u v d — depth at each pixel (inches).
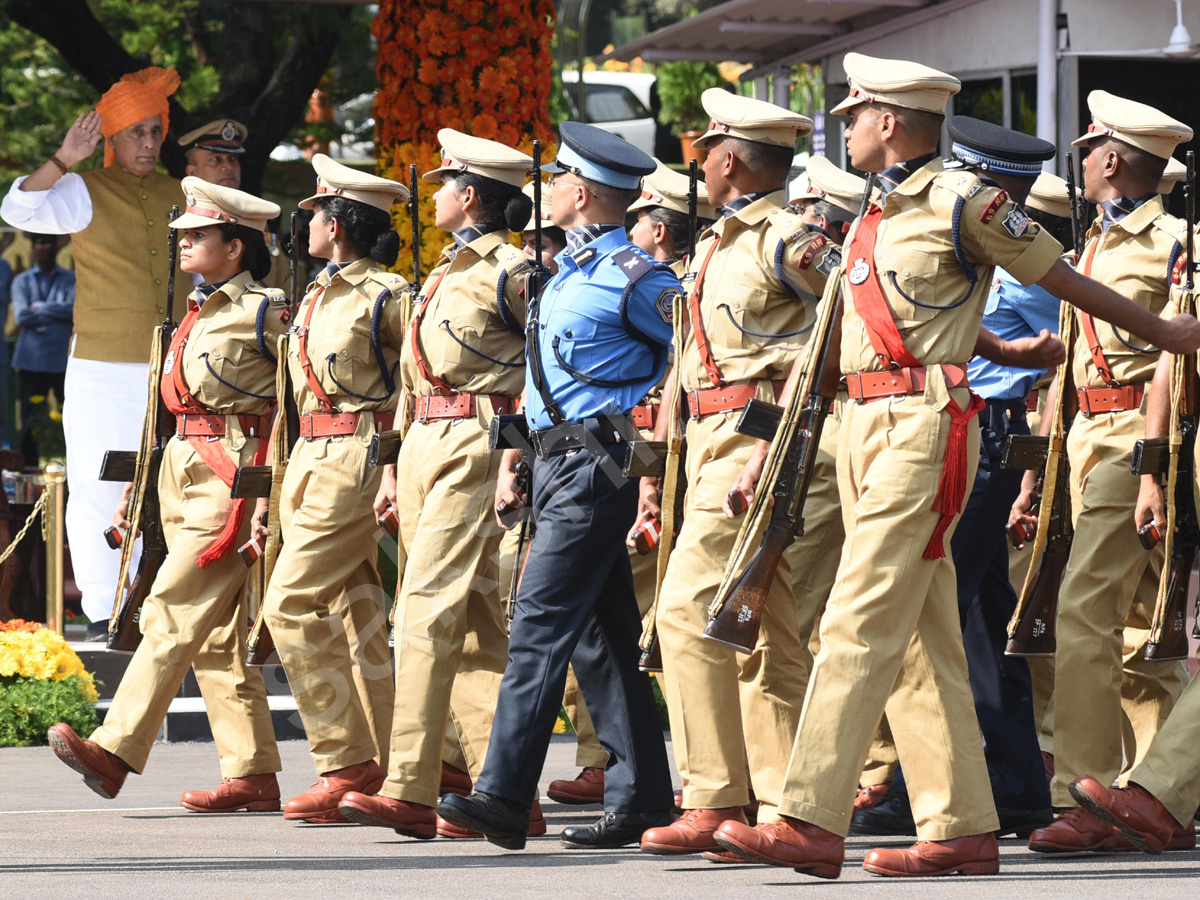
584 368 810.8
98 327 1350.9
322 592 937.5
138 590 1013.8
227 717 994.1
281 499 957.8
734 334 795.4
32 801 1027.3
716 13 1771.7
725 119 809.5
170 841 876.0
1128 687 904.9
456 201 895.1
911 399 725.3
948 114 1718.8
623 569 831.7
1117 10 1577.3
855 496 749.3
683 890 711.7
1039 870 754.8
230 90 1895.9
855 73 745.0
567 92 1887.3
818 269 784.9
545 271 849.5
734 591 741.3
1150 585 890.7
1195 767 764.6
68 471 1371.8
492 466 868.6
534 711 804.6
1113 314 728.3
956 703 746.8
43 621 1453.0
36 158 2103.8
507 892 710.5
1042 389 1010.7
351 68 2044.8
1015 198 750.5
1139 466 796.6
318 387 935.7
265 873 768.3
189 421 992.9
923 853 741.9
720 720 799.1
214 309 995.9
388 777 863.7
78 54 1715.1
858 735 718.5
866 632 721.0
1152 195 851.4
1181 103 1622.8
